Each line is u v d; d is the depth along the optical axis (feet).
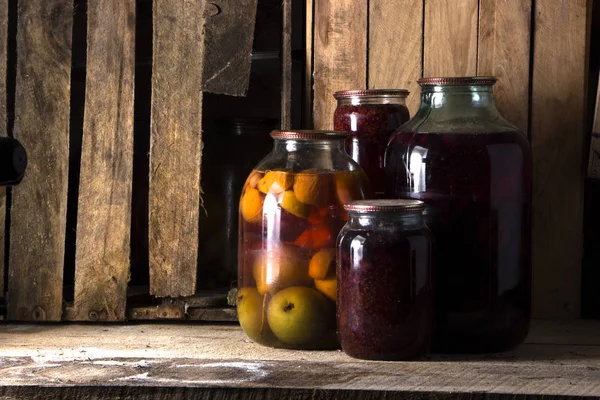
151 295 5.58
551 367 4.42
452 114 4.67
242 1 5.35
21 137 5.42
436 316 4.60
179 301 5.44
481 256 4.54
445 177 4.53
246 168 5.82
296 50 5.80
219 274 5.83
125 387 4.08
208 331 5.26
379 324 4.41
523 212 4.64
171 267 5.42
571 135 5.45
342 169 4.70
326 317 4.65
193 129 5.38
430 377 4.22
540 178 5.48
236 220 5.82
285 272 4.63
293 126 6.44
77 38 6.38
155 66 5.37
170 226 5.41
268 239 4.66
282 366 4.42
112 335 5.14
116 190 5.42
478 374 4.28
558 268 5.53
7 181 3.50
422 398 4.00
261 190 4.70
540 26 5.42
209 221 5.80
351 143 5.12
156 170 5.39
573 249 5.50
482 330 4.58
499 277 4.57
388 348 4.44
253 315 4.76
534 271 5.55
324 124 5.57
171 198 5.41
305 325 4.64
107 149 5.41
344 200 4.63
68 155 5.42
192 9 5.35
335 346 4.75
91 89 5.41
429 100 4.73
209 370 4.35
